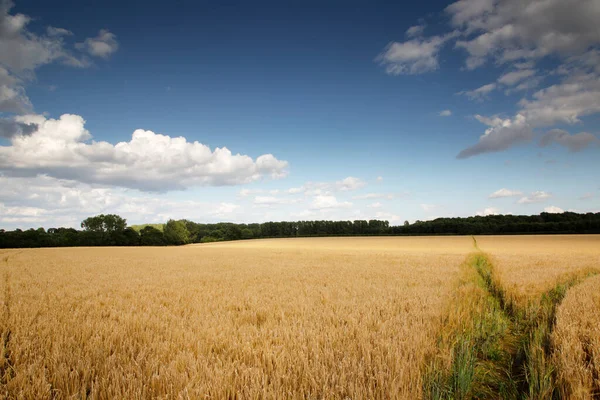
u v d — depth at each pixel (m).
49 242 76.31
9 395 3.86
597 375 4.19
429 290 10.66
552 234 74.88
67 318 7.27
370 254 35.66
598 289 10.43
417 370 4.08
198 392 3.63
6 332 6.19
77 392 3.82
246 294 10.45
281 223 110.44
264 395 3.52
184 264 24.62
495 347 5.84
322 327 6.10
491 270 17.31
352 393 3.58
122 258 32.72
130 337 5.64
